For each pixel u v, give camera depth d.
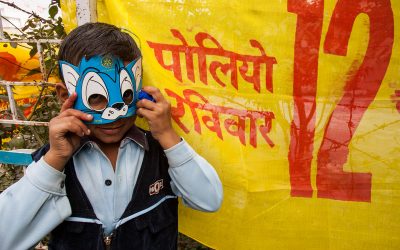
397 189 1.44
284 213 1.52
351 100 1.43
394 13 1.34
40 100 2.31
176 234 1.25
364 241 1.49
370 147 1.44
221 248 1.58
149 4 1.46
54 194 1.01
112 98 1.03
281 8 1.40
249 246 1.56
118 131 1.08
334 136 1.46
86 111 1.03
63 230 1.10
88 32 1.02
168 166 1.20
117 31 1.07
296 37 1.41
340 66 1.41
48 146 1.12
